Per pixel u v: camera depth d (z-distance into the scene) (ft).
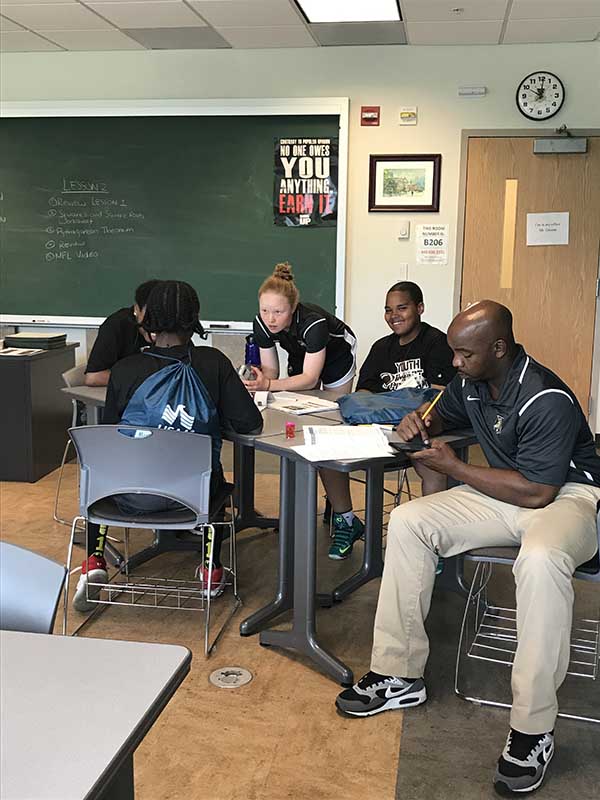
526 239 19.26
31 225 20.74
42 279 20.90
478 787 6.95
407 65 18.92
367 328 20.04
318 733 7.70
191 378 9.16
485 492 8.08
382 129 19.22
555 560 6.99
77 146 20.27
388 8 16.08
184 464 8.89
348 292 19.98
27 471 15.89
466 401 8.57
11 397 15.71
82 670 3.85
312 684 8.60
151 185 20.17
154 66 19.67
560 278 19.34
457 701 8.30
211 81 19.54
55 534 13.07
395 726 7.84
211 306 20.40
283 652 9.27
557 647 6.99
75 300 20.88
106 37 18.49
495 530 8.13
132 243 20.45
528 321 19.60
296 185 19.63
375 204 19.49
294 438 9.19
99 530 10.73
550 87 18.49
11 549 4.85
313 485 8.74
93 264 20.67
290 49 19.17
